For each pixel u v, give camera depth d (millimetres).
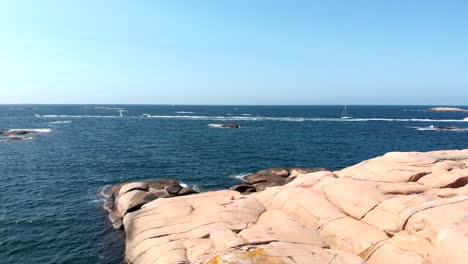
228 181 37719
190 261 15305
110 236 22859
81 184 35406
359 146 66125
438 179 20047
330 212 18516
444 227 13656
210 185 35938
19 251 20844
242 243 14836
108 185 34844
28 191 32625
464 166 21781
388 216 16688
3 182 35781
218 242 15758
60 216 26188
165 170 42844
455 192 18281
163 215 20641
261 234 16234
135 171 42031
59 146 61000
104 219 25609
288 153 57500
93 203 29188
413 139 76438
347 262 12695
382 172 21891
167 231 18656
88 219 25625
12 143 63688
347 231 16734
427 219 14633
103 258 20188
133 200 25547
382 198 18562
